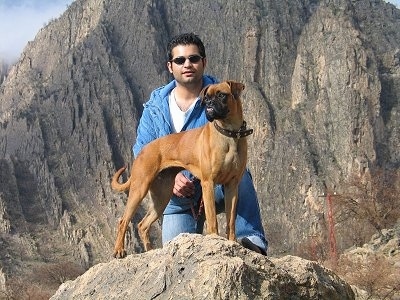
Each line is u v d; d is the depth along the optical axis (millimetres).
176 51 11352
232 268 6785
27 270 191000
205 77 11711
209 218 8773
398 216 71875
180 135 9578
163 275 7168
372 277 37531
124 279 7719
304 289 7527
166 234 11289
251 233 10508
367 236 70375
